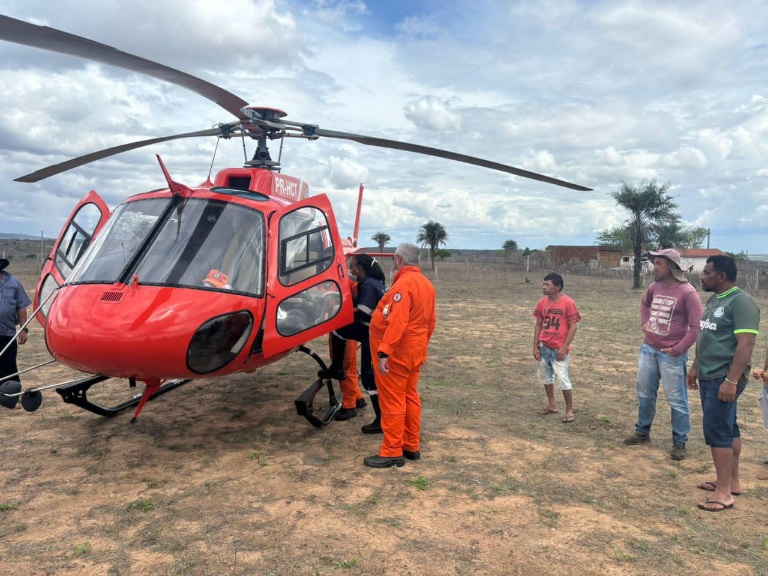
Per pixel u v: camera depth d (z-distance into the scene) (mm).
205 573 2924
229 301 4250
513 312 16656
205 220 4566
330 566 3014
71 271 5031
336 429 5605
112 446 4977
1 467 4445
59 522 3516
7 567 2955
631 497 4082
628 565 3113
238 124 5828
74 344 3902
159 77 4184
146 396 4688
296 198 6316
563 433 5598
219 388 7176
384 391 4566
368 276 5562
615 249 60125
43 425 5523
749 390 7582
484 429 5660
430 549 3227
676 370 4836
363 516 3646
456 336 11969
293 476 4336
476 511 3764
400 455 4617
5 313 5883
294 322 4793
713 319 3945
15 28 3004
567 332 5949
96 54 3523
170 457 4727
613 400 6945
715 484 4230
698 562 3164
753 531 3572
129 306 3979
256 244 4621
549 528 3539
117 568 2961
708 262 4008
